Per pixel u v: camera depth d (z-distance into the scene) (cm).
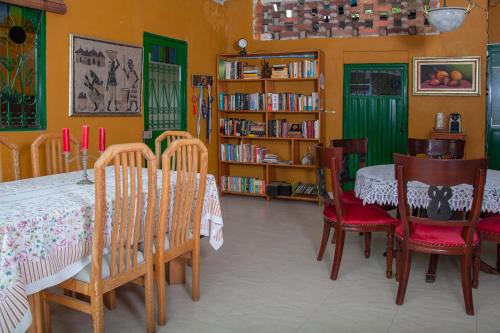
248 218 565
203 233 327
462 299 321
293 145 670
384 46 659
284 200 679
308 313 300
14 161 355
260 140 720
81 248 248
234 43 734
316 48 689
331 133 690
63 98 450
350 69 679
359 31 668
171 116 619
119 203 240
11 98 408
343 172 464
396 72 660
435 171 284
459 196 319
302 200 682
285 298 324
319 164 376
